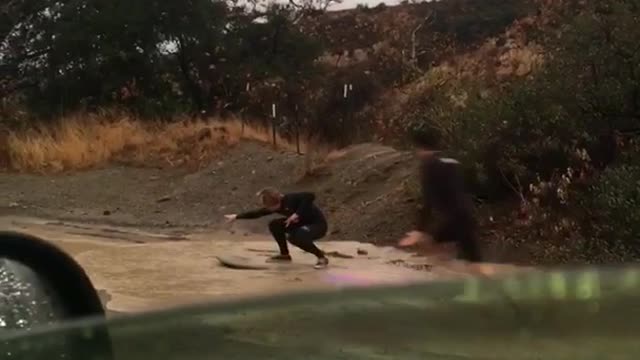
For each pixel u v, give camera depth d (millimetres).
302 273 9141
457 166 7297
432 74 22484
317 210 10227
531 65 16359
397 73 31875
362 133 23906
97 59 26750
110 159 19656
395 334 2533
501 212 11641
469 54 30422
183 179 17797
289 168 17312
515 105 12133
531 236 10602
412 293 3074
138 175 18359
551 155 11758
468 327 2617
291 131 22828
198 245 11727
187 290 7785
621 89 10984
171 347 2412
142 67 27391
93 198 16922
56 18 27625
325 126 25031
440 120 13445
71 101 26672
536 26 21109
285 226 10180
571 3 18531
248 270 9383
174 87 28109
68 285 2926
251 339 2498
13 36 27969
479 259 7223
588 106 11250
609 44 11227
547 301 2900
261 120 24297
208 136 19641
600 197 9797
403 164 15266
